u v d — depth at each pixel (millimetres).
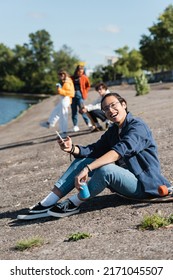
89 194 5582
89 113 13422
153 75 67438
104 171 5469
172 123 12758
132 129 5605
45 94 129625
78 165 5809
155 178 5684
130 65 112938
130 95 34719
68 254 4641
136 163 5621
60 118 13141
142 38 88625
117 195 6344
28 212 6234
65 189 5879
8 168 10688
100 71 119375
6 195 7914
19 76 140500
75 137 13352
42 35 137750
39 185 8266
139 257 4332
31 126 22812
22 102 72812
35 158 11297
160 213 5383
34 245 5035
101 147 5922
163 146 9695
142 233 4910
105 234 5090
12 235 5605
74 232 5316
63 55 138875
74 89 13977
